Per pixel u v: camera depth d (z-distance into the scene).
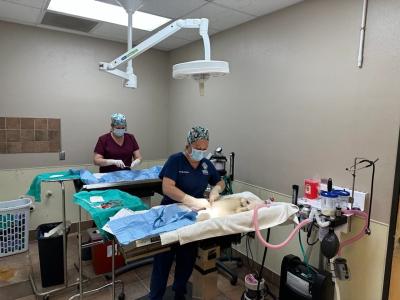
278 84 2.57
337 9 2.09
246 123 2.93
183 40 3.60
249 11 2.59
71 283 2.56
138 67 3.94
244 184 2.97
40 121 3.33
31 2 2.55
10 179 3.22
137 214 1.70
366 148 1.96
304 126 2.36
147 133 4.11
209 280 2.14
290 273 2.17
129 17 2.43
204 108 3.52
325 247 1.81
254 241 2.87
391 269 1.86
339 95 2.10
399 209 1.81
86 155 3.65
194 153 2.00
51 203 3.49
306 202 2.07
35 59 3.24
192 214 1.70
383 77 1.85
